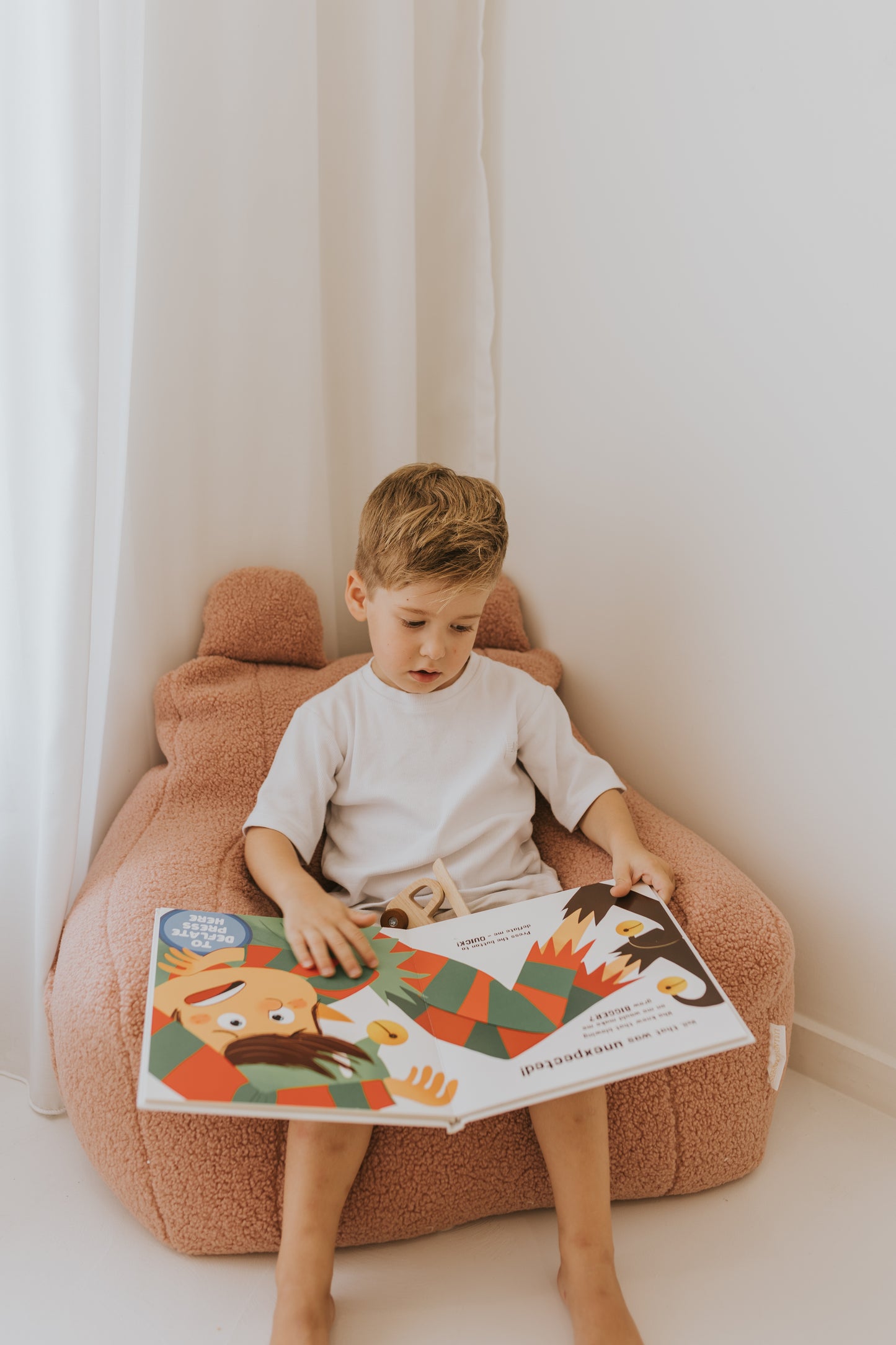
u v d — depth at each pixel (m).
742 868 1.11
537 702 1.06
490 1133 0.82
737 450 1.01
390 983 0.78
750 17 0.92
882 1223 0.87
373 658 1.05
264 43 1.09
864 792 0.97
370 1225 0.81
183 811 1.04
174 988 0.75
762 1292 0.80
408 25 1.16
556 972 0.79
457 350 1.31
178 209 1.07
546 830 1.09
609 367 1.13
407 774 1.01
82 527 0.90
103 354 0.95
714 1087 0.86
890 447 0.88
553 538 1.25
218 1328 0.76
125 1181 0.81
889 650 0.92
